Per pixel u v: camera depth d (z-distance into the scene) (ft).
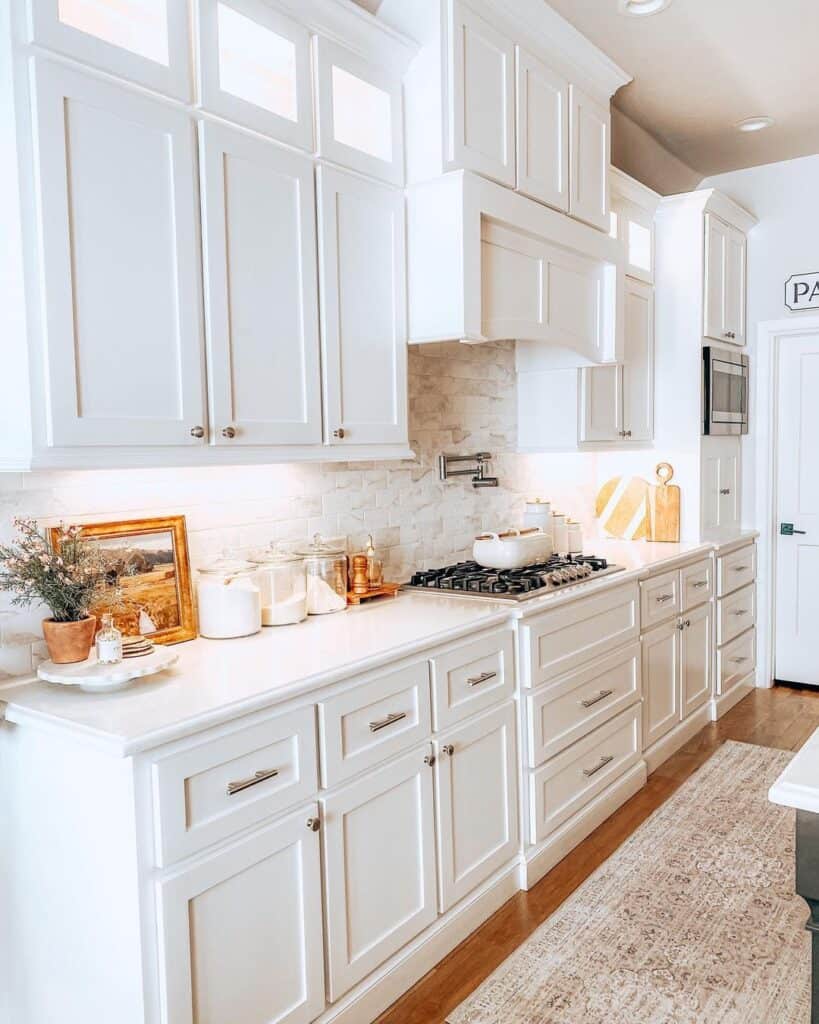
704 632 13.14
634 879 8.60
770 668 15.51
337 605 8.21
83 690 5.60
